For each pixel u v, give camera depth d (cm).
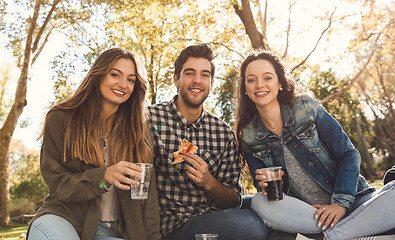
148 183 251
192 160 300
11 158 2186
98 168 248
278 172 288
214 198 327
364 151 2616
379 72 1688
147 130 310
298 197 334
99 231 268
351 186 293
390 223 264
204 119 354
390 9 1491
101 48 1483
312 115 326
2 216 1404
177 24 1501
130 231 269
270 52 336
